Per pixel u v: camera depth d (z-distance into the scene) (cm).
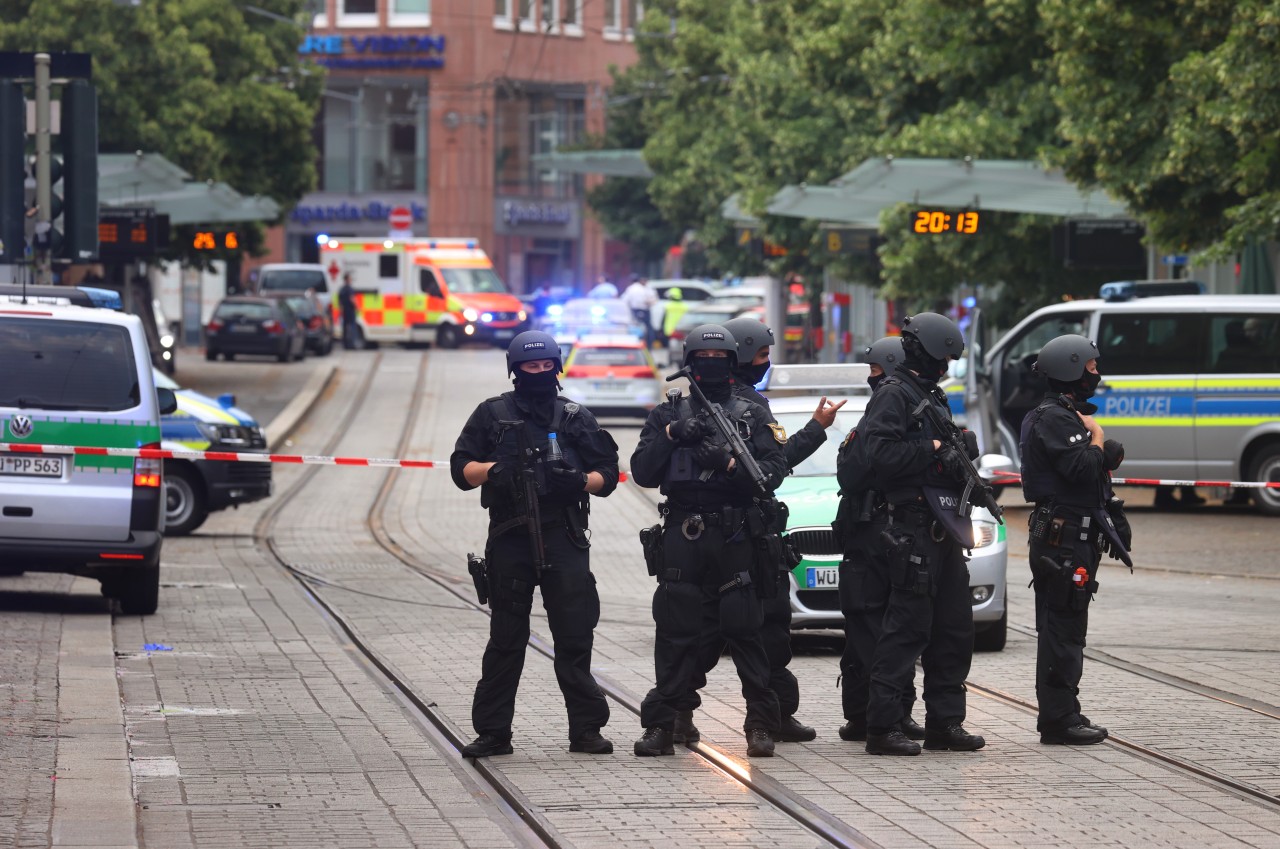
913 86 12888
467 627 5459
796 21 15875
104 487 5369
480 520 8988
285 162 16962
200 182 14525
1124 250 10994
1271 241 9500
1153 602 6094
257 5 17575
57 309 5406
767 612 3656
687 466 3494
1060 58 9525
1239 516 8806
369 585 6575
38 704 3928
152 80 15038
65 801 3017
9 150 7369
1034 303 12300
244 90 16088
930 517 3541
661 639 3541
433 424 13988
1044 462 3659
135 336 5456
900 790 3219
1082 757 3525
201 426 8200
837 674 4647
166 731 3738
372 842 2841
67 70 7519
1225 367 8781
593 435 3475
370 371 18950
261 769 3381
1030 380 9238
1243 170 8631
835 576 4912
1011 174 10600
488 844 2845
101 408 5372
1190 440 8800
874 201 13238
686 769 3412
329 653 4925
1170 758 3494
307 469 11406
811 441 3556
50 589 6378
